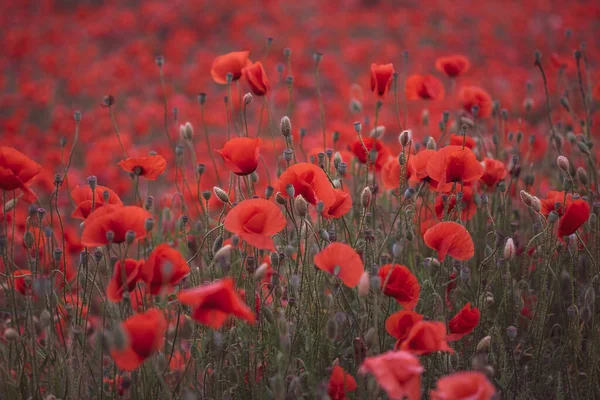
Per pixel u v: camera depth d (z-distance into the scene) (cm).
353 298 219
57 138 471
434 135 405
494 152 262
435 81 249
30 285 204
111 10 788
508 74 575
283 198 204
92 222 192
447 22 765
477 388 179
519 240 229
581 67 539
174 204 256
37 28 752
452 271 216
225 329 205
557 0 796
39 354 212
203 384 202
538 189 252
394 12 785
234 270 219
